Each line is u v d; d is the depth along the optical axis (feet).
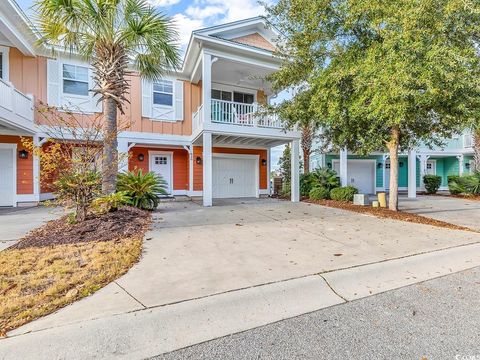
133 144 37.86
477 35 19.57
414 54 17.71
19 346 6.89
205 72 32.53
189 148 41.63
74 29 22.44
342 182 47.42
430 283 11.75
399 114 19.75
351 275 11.98
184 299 9.36
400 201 42.24
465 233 19.95
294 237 18.28
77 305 8.81
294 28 26.27
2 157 32.48
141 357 6.90
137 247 14.87
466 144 60.44
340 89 23.40
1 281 10.22
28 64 32.71
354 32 24.14
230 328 8.21
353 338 7.78
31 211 27.76
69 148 19.34
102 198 19.33
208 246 15.83
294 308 9.44
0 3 25.68
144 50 25.77
